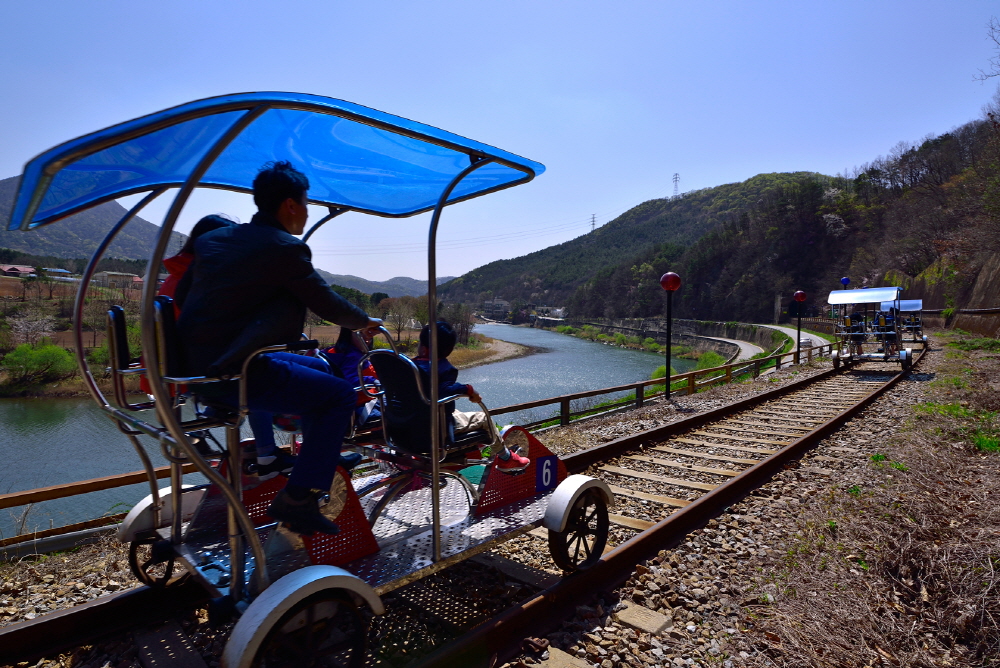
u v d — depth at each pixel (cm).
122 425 261
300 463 243
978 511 427
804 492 559
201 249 224
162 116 185
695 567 392
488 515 340
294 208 245
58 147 174
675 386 1831
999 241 3100
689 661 284
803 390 1364
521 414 1869
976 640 296
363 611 325
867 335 1673
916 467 559
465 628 314
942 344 2566
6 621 323
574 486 345
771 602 338
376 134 258
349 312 245
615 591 356
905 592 351
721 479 627
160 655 280
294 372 238
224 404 235
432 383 279
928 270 4212
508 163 294
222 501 292
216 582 246
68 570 387
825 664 276
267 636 211
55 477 1209
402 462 331
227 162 278
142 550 407
